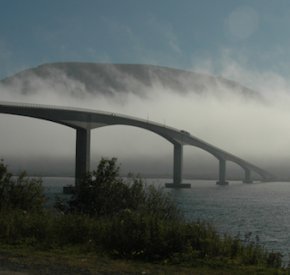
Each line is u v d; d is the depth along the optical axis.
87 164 136.00
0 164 21.39
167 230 14.35
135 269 11.91
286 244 35.56
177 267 12.43
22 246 14.74
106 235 15.05
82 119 135.62
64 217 17.48
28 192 21.09
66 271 11.23
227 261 13.13
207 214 68.38
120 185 21.47
